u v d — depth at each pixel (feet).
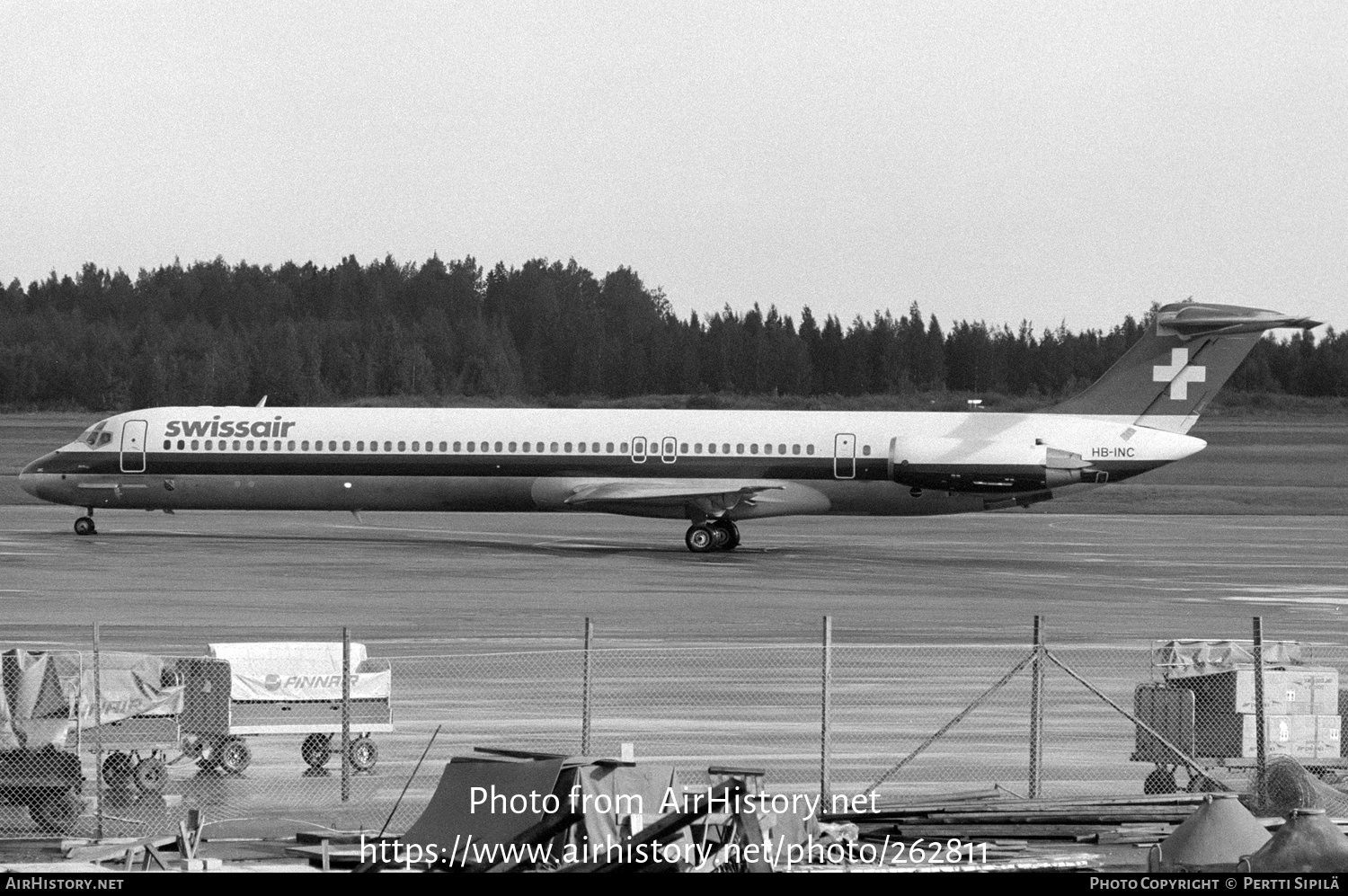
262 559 466.29
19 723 185.37
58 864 158.30
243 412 537.24
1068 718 233.96
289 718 209.15
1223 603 382.42
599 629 317.01
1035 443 507.30
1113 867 157.99
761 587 407.23
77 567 433.48
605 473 521.24
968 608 362.94
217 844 168.35
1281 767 186.19
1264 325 494.18
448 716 226.79
